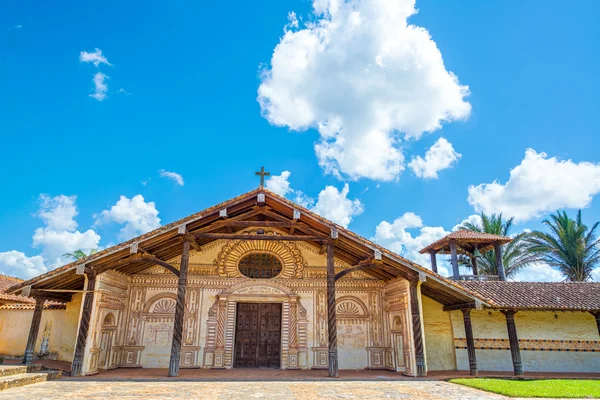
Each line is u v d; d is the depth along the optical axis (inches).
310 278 639.1
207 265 633.0
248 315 620.4
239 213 571.8
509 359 607.2
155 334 597.6
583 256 1048.2
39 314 505.0
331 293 502.6
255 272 647.1
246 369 577.0
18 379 384.8
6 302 683.4
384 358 610.9
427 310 629.3
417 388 403.9
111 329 561.3
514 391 369.7
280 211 565.9
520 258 1086.4
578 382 444.1
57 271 470.9
